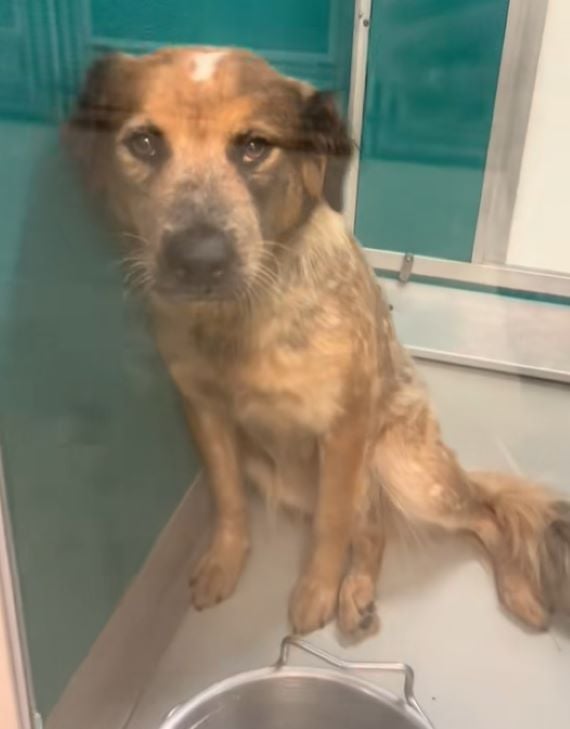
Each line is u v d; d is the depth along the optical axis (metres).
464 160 0.86
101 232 0.46
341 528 0.63
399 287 0.81
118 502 0.55
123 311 0.49
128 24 0.42
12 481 0.42
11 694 0.44
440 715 0.58
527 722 0.58
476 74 0.84
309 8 0.52
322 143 0.50
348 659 0.61
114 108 0.42
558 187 0.89
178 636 0.63
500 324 0.84
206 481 0.64
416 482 0.64
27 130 0.38
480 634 0.63
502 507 0.68
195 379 0.56
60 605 0.49
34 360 0.42
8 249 0.39
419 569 0.67
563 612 0.64
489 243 0.87
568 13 0.84
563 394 0.79
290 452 0.61
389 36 0.75
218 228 0.44
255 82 0.45
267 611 0.64
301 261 0.51
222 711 0.55
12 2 0.36
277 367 0.53
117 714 0.57
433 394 0.74
